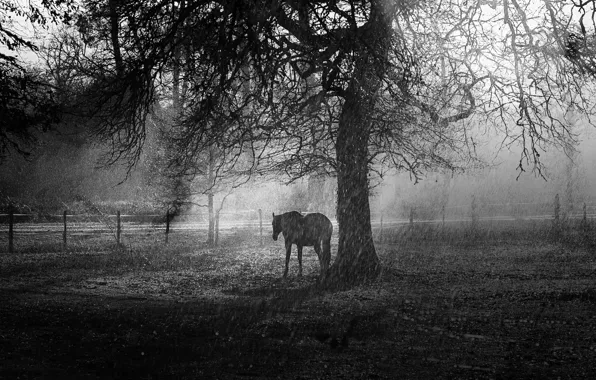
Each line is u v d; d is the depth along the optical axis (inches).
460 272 817.5
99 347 410.9
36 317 510.3
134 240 1278.3
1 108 686.5
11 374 341.4
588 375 345.7
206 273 853.2
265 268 903.1
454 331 458.0
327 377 343.3
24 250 1096.8
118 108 697.0
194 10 636.1
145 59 649.6
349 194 740.0
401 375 346.9
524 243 1174.3
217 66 599.2
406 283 721.6
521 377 342.6
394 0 604.1
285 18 614.9
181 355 390.3
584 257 961.5
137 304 589.0
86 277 805.9
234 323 489.4
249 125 642.2
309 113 656.4
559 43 653.9
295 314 529.0
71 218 1688.0
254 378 342.0
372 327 470.3
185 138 700.7
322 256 765.9
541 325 478.9
